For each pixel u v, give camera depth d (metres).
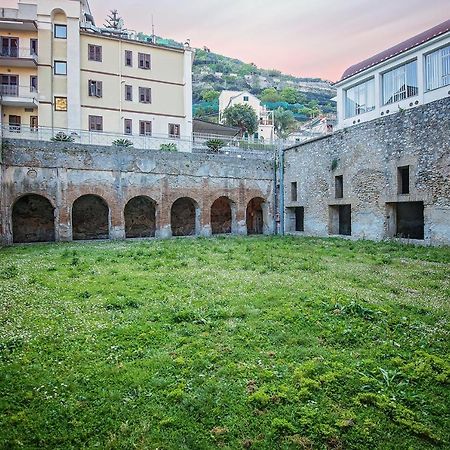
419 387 4.92
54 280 10.55
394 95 26.50
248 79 120.31
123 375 5.11
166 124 36.56
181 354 5.75
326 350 5.94
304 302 8.27
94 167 23.50
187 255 15.88
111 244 21.08
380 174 21.30
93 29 36.16
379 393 4.73
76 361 5.52
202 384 4.91
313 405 4.51
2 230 20.72
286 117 72.81
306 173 27.19
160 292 9.32
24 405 4.46
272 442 3.95
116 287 9.68
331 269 12.58
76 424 4.14
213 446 3.86
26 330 6.60
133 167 24.67
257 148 35.16
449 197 17.69
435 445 3.93
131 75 35.12
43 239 25.58
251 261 14.16
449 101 17.72
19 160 21.58
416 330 6.76
